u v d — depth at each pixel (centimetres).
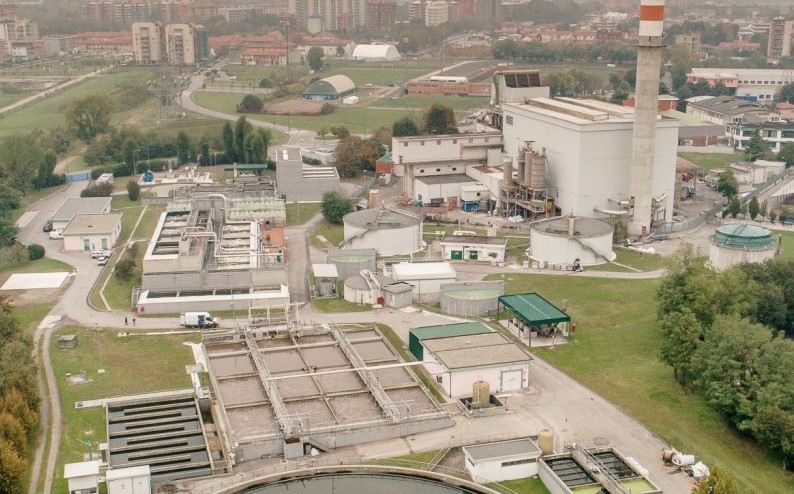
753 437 12650
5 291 18550
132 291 18275
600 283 18888
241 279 18162
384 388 13775
